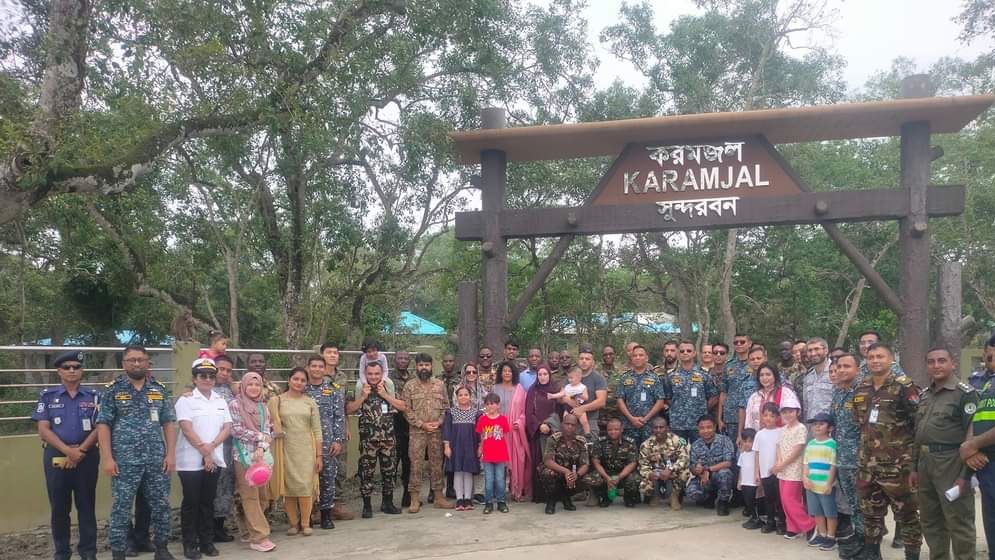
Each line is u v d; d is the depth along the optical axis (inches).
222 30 335.3
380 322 588.7
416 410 279.1
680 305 706.8
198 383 218.5
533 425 289.4
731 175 292.7
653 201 298.5
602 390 285.7
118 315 563.5
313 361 257.8
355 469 370.6
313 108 352.8
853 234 689.6
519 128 295.4
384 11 394.3
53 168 263.7
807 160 634.2
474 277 601.3
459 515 268.4
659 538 227.8
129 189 318.3
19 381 433.7
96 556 213.9
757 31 636.7
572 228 301.9
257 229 491.8
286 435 239.6
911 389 190.7
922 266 273.3
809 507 219.5
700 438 272.5
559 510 274.2
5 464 247.4
